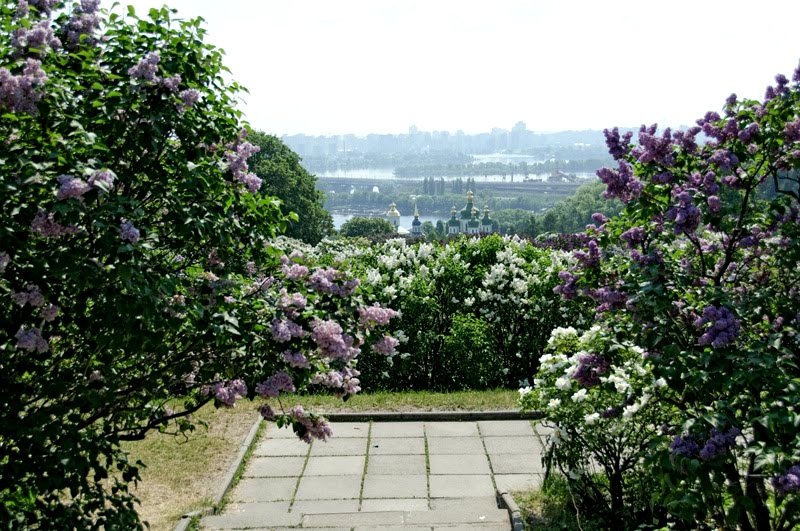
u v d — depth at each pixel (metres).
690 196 4.38
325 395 9.52
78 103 4.02
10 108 3.51
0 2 3.92
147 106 3.99
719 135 4.68
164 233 4.43
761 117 4.68
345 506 6.66
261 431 8.45
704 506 3.91
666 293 4.35
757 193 4.93
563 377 5.80
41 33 3.73
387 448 8.03
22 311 3.76
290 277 4.47
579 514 5.77
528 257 11.66
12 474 3.74
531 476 7.23
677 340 4.36
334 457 7.80
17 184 3.38
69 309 3.96
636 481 5.61
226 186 4.49
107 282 3.64
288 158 40.91
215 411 8.80
